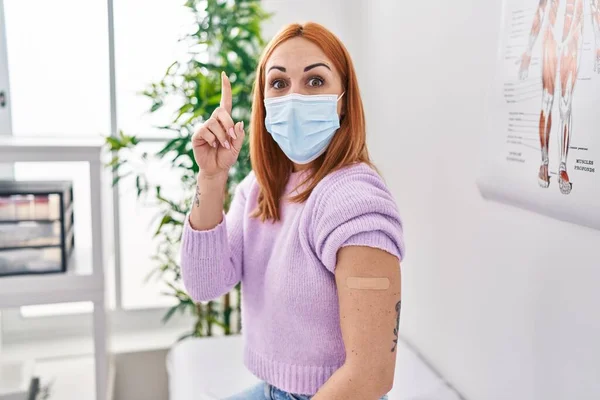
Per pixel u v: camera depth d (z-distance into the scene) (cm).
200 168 122
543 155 127
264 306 117
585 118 114
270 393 124
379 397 99
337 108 115
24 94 248
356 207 100
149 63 254
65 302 195
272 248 120
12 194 188
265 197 122
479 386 160
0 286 189
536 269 135
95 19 247
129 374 249
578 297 121
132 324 270
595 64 112
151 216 267
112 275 263
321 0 249
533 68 130
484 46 151
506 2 139
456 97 166
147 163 260
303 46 113
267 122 117
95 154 189
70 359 250
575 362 123
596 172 112
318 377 110
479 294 159
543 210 129
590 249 118
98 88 253
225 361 193
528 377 139
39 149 184
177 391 175
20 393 200
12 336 261
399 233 102
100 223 194
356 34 237
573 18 117
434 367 186
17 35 243
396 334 100
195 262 125
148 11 250
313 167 120
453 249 171
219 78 221
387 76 212
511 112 138
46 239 192
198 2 233
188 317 277
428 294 188
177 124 225
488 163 148
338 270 101
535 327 136
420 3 185
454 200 169
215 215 124
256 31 233
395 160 209
